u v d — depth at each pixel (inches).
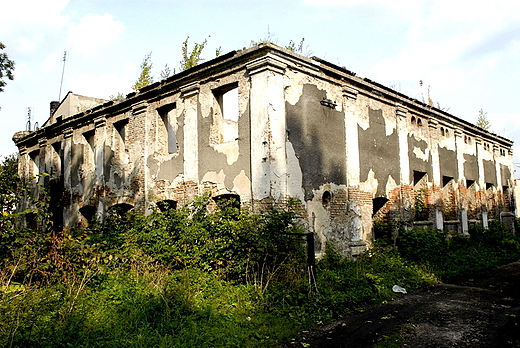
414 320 272.7
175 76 483.5
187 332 231.0
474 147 796.6
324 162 438.6
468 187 779.4
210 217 375.9
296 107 416.8
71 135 657.6
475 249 561.3
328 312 285.6
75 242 341.1
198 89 463.5
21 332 210.4
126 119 560.7
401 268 411.2
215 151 437.4
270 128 385.4
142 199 516.4
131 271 329.7
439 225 605.9
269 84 389.4
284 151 394.6
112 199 562.6
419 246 473.4
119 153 579.5
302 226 391.9
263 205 380.8
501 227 674.2
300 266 331.9
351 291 325.7
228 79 432.8
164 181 493.7
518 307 299.9
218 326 245.1
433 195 632.4
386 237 519.8
